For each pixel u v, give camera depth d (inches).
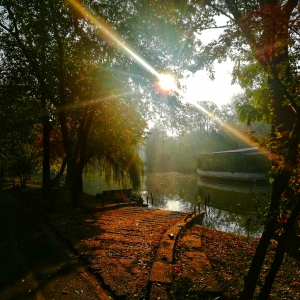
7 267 237.3
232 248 312.8
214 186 1519.4
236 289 194.9
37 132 792.3
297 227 133.0
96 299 181.6
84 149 633.0
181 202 1008.9
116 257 255.1
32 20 475.8
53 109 603.5
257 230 573.9
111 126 712.4
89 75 506.6
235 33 157.6
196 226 434.6
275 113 261.7
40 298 183.2
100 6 438.0
